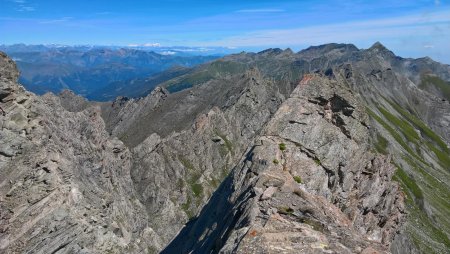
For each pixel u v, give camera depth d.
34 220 56.84
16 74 66.81
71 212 60.41
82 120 111.50
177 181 165.00
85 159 92.25
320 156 59.19
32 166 60.97
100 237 62.00
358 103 65.38
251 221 38.88
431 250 165.00
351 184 62.66
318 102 64.31
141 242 90.38
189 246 57.75
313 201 46.06
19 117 63.84
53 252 55.72
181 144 188.25
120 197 104.62
